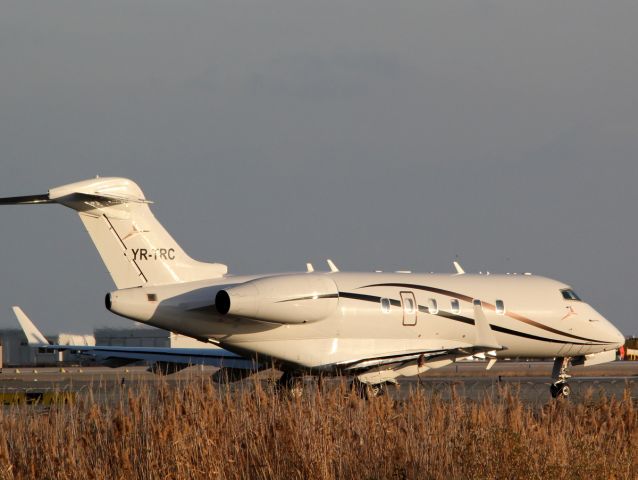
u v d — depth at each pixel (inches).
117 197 3873.0
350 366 4188.0
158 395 2171.5
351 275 4392.2
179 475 1827.0
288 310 3961.6
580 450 1951.3
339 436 2055.9
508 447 1914.4
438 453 2015.3
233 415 2086.6
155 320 3956.7
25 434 2028.8
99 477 1841.8
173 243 4065.0
